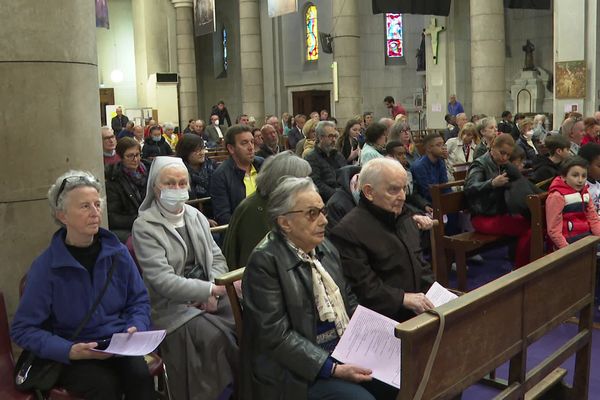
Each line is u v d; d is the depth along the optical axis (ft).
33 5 12.54
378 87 82.23
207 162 22.16
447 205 20.40
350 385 8.91
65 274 9.75
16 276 12.76
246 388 9.62
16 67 12.46
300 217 9.52
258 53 79.82
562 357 11.62
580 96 40.04
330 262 10.36
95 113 14.01
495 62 50.31
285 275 9.29
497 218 20.38
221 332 11.56
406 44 81.92
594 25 39.24
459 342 8.94
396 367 9.04
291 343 8.98
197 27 68.54
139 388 9.84
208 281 12.46
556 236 17.79
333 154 22.80
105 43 87.35
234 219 13.82
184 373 11.66
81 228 9.71
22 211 12.71
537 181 22.52
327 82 83.35
